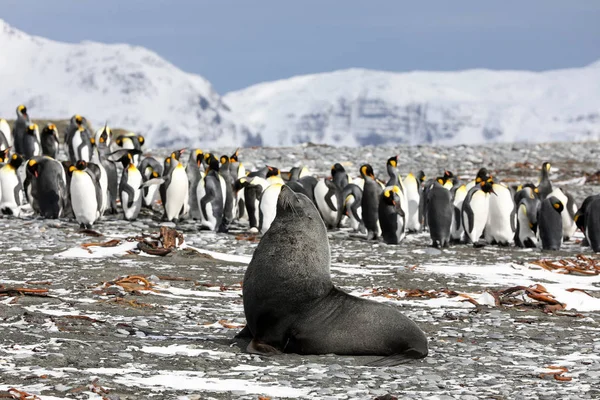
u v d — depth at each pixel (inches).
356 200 3430.1
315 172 5265.8
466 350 1371.8
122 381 1071.6
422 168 5620.1
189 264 2331.4
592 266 2586.1
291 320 1269.7
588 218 3102.9
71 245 2581.2
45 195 3366.1
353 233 3427.7
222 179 3403.1
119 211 3826.3
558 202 3090.6
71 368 1121.4
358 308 1270.9
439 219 3036.4
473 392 1083.9
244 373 1152.2
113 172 3740.2
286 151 6112.2
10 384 1021.8
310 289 1263.5
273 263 1261.1
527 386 1130.0
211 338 1398.9
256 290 1268.5
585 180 5157.5
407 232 3639.3
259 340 1285.7
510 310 1829.5
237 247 2736.2
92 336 1353.3
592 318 1770.4
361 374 1162.0
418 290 1963.6
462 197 3469.5
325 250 1291.8
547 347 1423.5
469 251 2984.7
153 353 1252.5
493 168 5713.6
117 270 2111.2
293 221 1280.8
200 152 3927.2
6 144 4697.3
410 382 1123.9
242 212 3678.6
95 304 1651.1
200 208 3260.3
